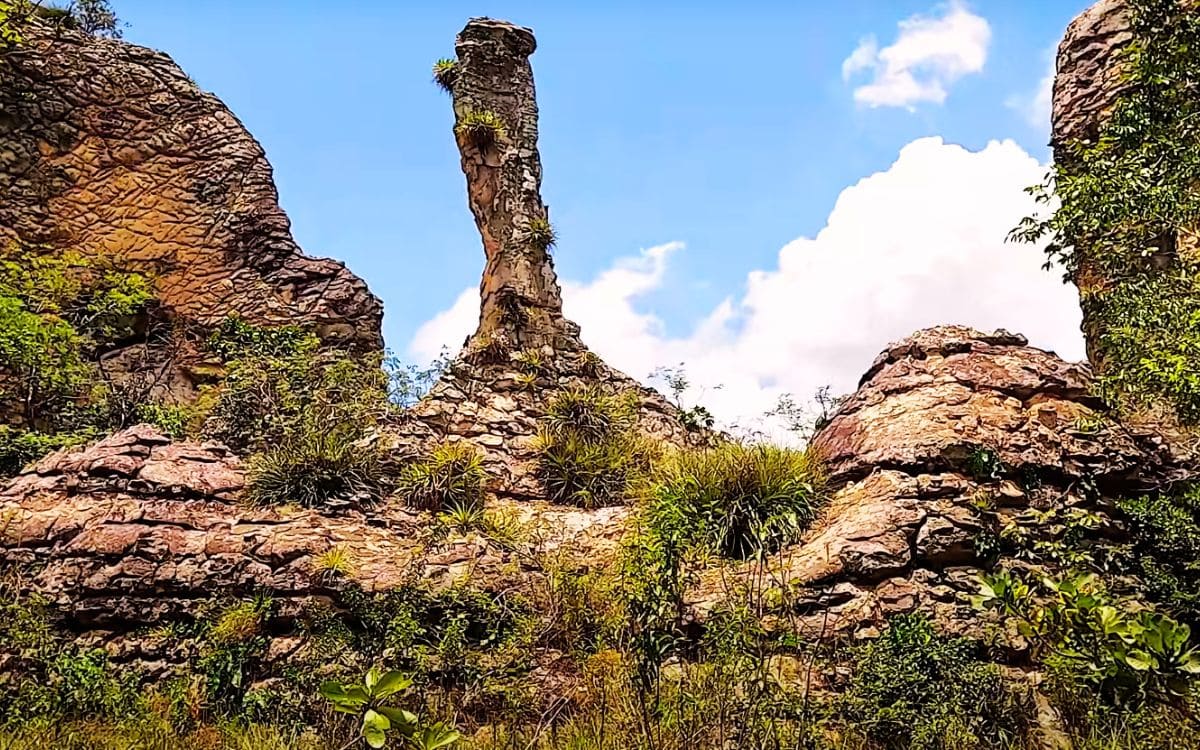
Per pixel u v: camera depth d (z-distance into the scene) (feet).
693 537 25.84
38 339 45.39
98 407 45.47
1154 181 26.32
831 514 28.30
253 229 58.95
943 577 25.54
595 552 30.68
